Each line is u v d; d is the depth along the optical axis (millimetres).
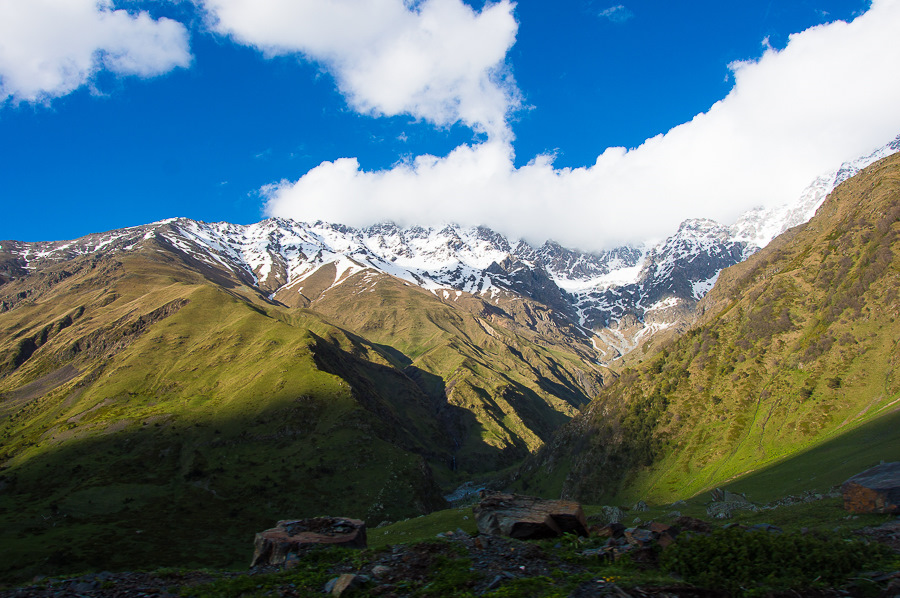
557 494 170750
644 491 127438
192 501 148500
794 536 21969
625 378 189875
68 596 22094
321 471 164750
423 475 169750
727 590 17969
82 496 148125
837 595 17281
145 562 110875
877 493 30609
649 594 17562
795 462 85438
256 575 23672
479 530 29453
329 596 20422
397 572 22266
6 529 124625
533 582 19359
